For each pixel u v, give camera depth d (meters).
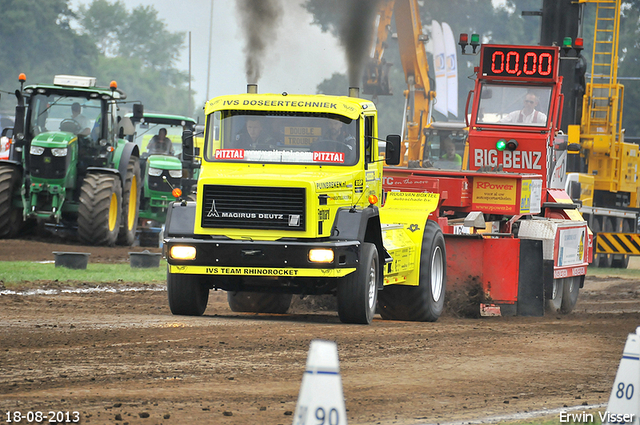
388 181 53.25
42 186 76.56
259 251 39.56
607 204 115.62
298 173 41.22
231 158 42.16
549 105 63.00
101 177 79.06
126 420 22.33
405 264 45.81
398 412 24.48
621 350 37.16
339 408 14.34
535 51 63.12
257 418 22.92
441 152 100.94
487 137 63.25
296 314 49.12
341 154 42.16
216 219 40.41
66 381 26.58
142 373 28.05
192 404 24.28
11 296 46.50
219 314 46.19
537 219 58.22
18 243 75.75
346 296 40.62
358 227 40.47
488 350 35.81
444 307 51.25
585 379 30.61
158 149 97.31
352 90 45.31
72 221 82.75
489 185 54.09
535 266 50.75
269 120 42.31
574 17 88.62
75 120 80.88
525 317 50.56
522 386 28.97
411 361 32.38
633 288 76.25
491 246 50.97
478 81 64.12
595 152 111.38
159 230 93.56
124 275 59.50
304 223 39.81
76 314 41.41
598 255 103.06
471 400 26.44
